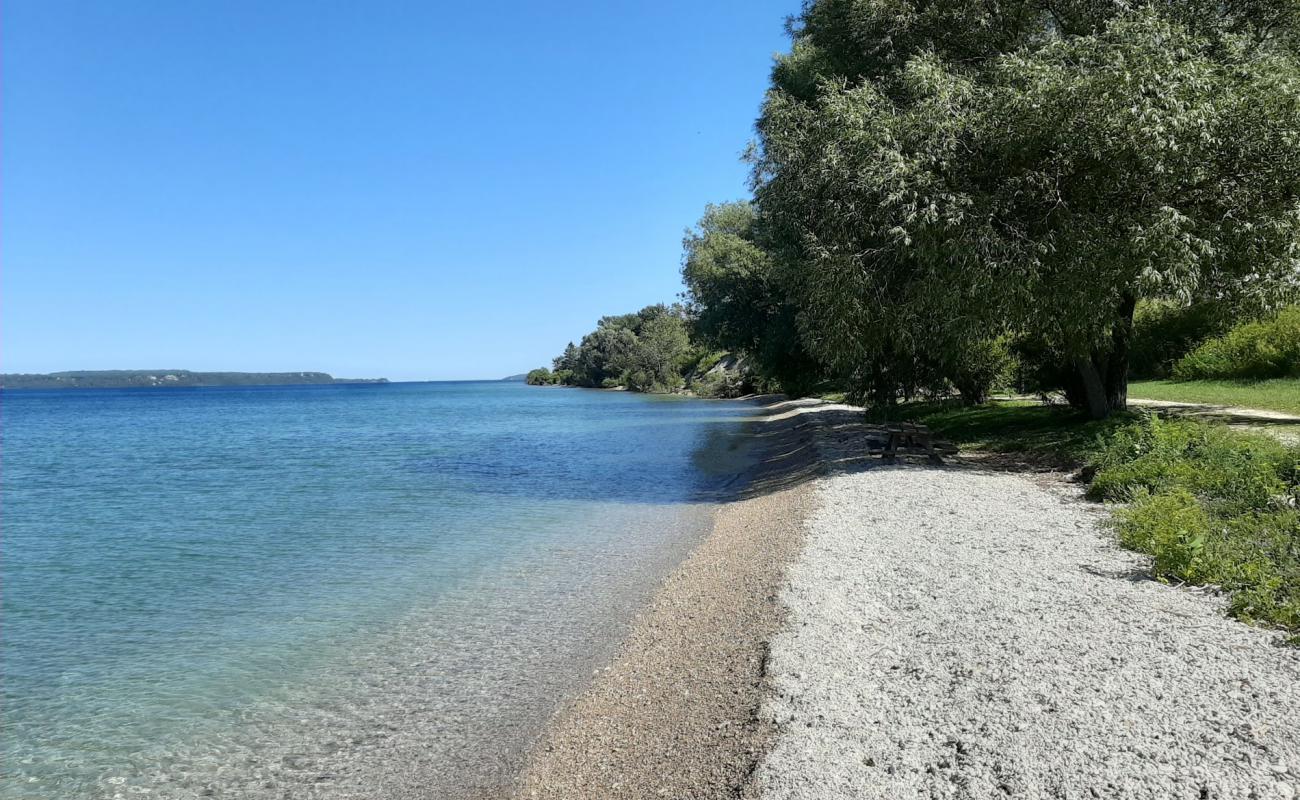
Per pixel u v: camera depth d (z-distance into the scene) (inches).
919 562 388.2
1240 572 315.3
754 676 274.7
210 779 242.1
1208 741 195.8
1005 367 1120.8
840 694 245.8
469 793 229.0
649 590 425.1
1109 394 832.9
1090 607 301.6
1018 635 277.1
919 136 637.3
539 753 249.1
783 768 203.9
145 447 1651.1
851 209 674.2
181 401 5738.2
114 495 898.7
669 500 737.0
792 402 2426.2
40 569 524.7
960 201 609.6
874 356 880.3
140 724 281.7
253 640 368.5
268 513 733.3
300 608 418.3
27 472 1168.2
